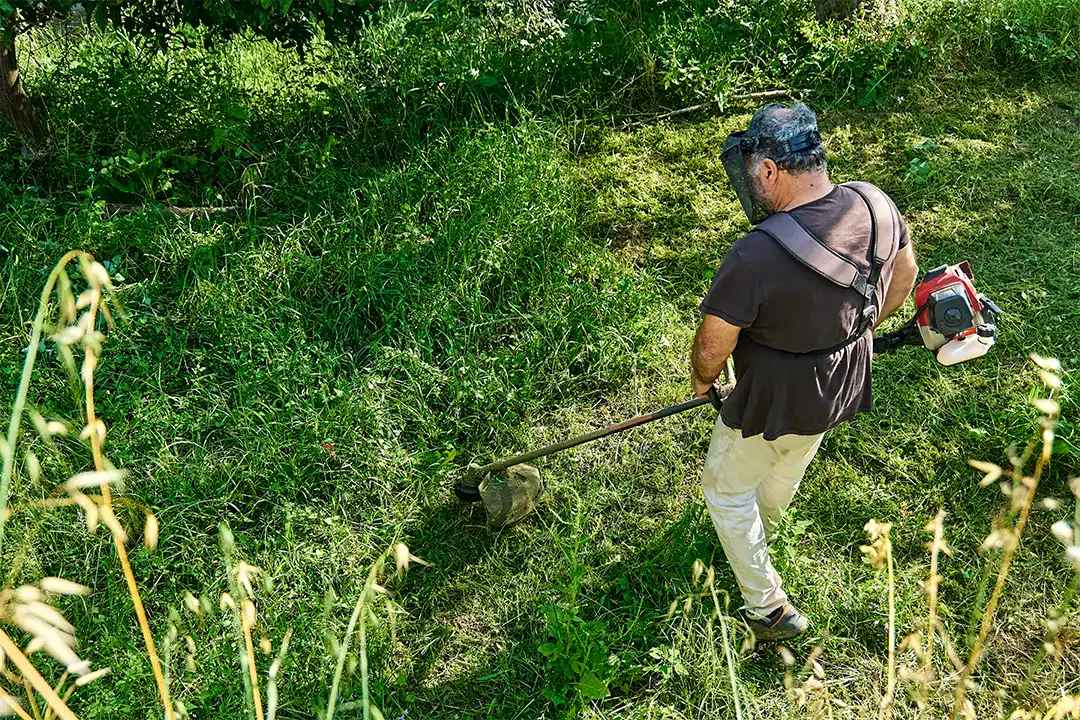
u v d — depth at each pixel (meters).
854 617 3.10
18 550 3.08
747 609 2.99
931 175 4.95
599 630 2.96
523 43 5.60
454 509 3.47
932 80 5.68
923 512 3.42
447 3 5.69
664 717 2.83
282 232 4.35
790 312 2.34
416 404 3.75
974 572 3.19
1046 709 2.80
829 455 3.61
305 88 5.30
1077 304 4.17
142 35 5.27
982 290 4.29
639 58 5.51
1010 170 5.00
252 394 3.73
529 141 4.80
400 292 4.12
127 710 2.73
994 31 5.94
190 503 3.35
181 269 4.21
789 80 5.61
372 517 3.42
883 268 2.40
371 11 4.88
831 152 5.17
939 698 2.86
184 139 4.83
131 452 3.49
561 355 3.96
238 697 2.81
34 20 4.36
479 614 3.18
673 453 3.66
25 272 4.05
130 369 3.81
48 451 3.36
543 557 3.32
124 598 3.05
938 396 3.80
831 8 5.86
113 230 4.26
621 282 4.25
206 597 3.01
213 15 4.60
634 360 3.98
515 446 3.71
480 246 4.27
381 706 2.86
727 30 5.85
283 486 3.42
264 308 4.07
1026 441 3.54
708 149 5.16
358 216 4.42
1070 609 3.05
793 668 2.97
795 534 3.12
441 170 4.73
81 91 4.87
